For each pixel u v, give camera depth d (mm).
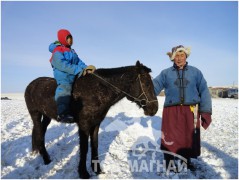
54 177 5527
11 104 22203
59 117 5590
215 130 10383
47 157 6398
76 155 6719
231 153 7145
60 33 5949
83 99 5480
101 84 5504
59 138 8422
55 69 5742
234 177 5594
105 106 5566
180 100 5711
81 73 5598
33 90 6645
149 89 5430
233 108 20797
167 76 5902
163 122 5941
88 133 5586
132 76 5492
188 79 5715
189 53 5773
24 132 8938
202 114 5734
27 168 5938
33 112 6715
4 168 5754
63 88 5547
